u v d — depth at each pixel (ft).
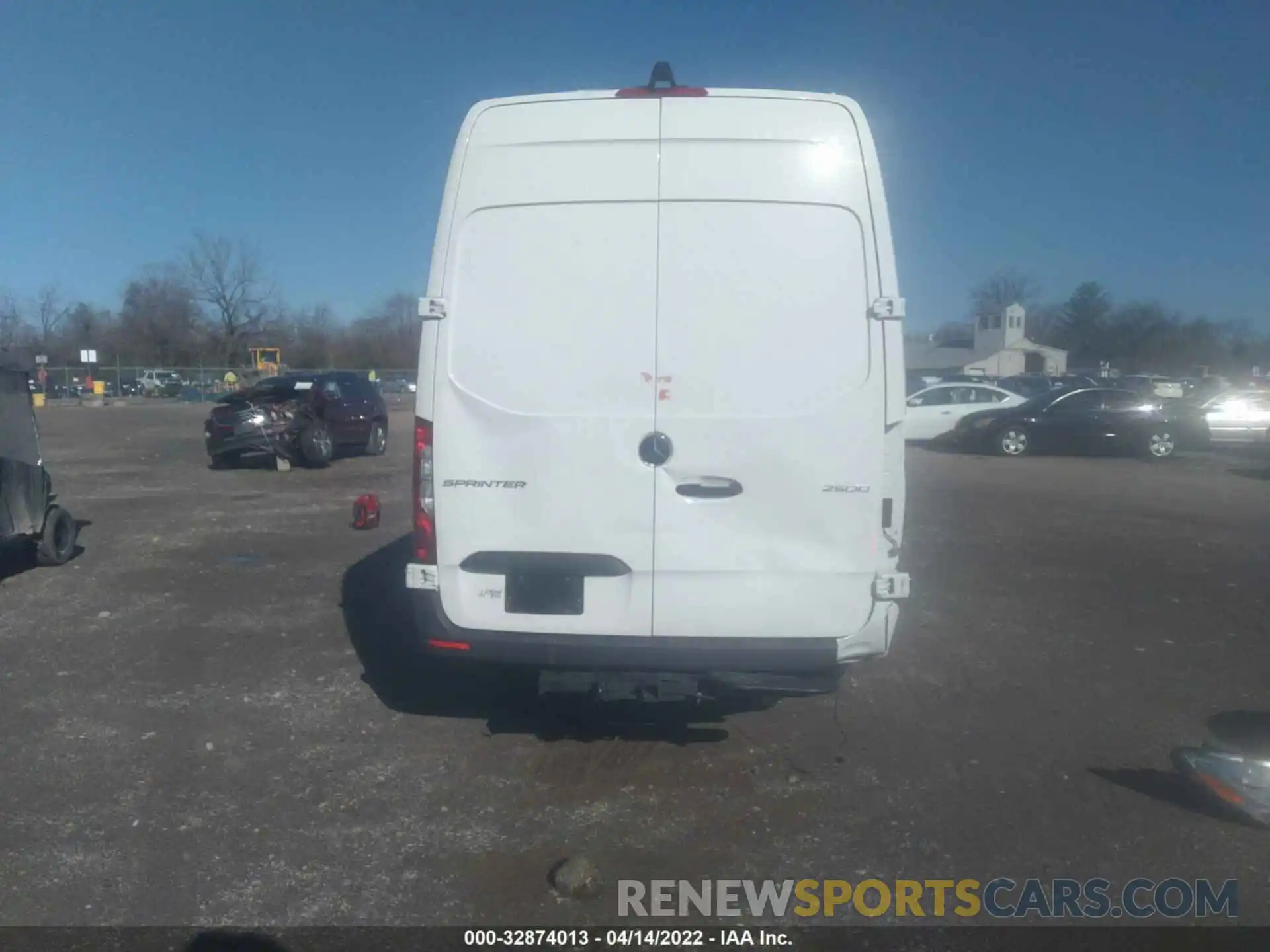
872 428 15.07
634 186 15.12
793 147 15.03
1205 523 42.29
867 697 20.40
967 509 45.93
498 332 15.35
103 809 15.48
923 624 25.61
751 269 15.05
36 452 31.63
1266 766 14.69
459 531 15.56
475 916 12.70
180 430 98.99
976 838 14.74
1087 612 26.94
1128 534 39.14
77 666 22.09
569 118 15.23
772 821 15.21
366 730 18.56
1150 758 17.51
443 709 19.58
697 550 15.24
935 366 287.69
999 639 24.31
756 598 15.29
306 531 38.45
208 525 39.78
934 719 19.24
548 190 15.23
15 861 13.91
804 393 15.06
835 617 15.28
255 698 20.15
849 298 15.03
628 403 15.17
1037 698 20.34
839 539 15.21
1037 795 16.08
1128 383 140.26
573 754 17.56
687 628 15.38
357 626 25.12
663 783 16.44
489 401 15.38
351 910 12.83
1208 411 86.12
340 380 66.49
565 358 15.24
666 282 15.10
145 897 13.06
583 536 15.33
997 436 76.02
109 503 45.93
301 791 16.11
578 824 15.08
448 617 15.75
